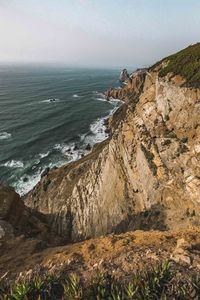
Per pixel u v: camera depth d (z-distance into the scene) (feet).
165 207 90.12
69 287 35.42
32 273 46.80
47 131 315.17
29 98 513.45
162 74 106.01
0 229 82.33
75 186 148.25
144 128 105.70
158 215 90.84
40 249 66.54
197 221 79.00
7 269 54.44
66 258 49.75
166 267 36.22
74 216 140.56
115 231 110.01
